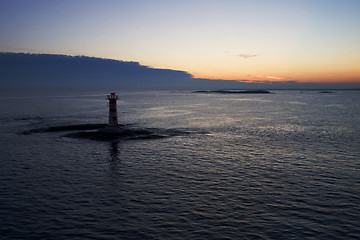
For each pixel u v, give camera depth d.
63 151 29.05
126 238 11.64
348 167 22.39
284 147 30.94
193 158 25.77
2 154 27.53
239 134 40.91
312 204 14.98
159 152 28.48
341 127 48.22
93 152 28.56
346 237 11.67
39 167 22.70
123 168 22.33
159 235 11.85
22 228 12.51
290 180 19.11
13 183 18.64
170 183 18.53
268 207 14.62
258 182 18.70
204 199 15.72
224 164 23.53
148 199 15.75
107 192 16.89
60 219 13.35
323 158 25.53
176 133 41.50
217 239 11.55
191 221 13.08
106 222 13.01
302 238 11.61
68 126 45.78
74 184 18.41
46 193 16.77
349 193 16.59
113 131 38.78
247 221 13.06
